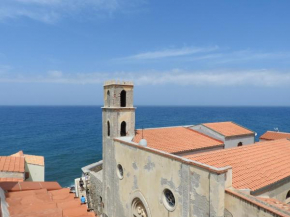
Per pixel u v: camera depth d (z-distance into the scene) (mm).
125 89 27188
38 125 144375
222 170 13805
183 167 16297
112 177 26406
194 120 184250
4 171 18391
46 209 7160
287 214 11500
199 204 15008
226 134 29031
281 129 129875
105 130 28016
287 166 19328
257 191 15508
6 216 6363
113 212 26641
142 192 21219
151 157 19828
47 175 53969
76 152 74750
